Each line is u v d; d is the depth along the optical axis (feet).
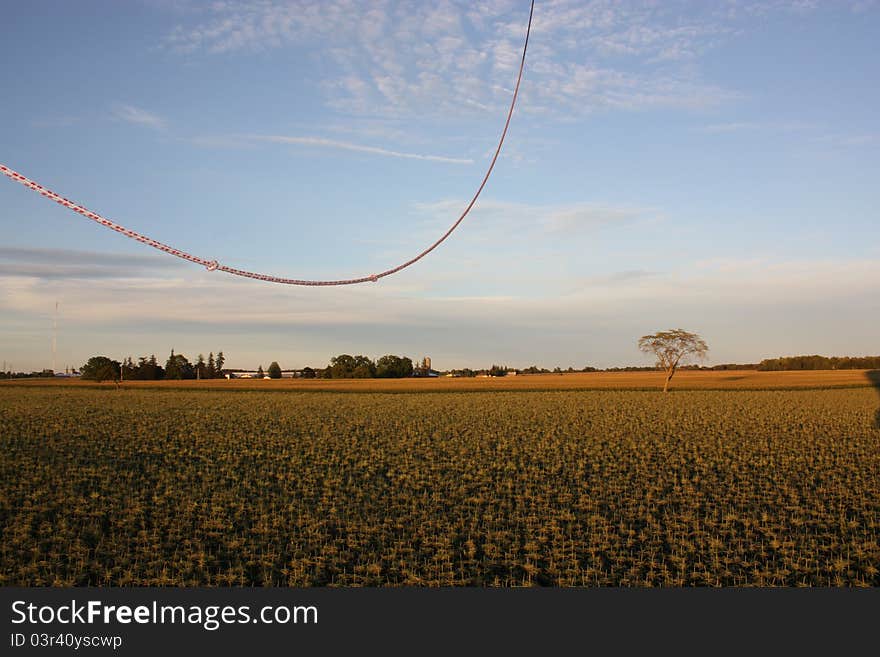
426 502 76.59
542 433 140.46
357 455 110.42
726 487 86.43
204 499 78.07
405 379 424.46
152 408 196.03
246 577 55.06
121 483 87.25
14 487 83.41
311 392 290.35
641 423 157.99
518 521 69.00
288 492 82.17
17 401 223.30
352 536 62.49
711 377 403.13
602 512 73.77
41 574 54.39
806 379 354.33
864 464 101.30
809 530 66.90
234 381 393.91
